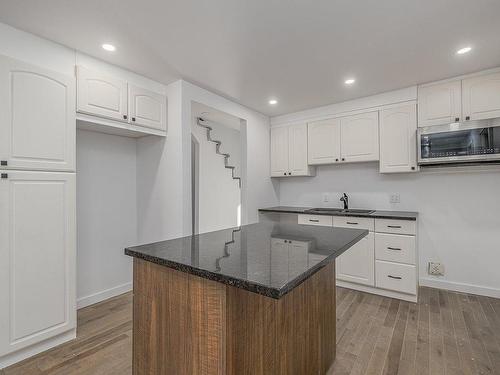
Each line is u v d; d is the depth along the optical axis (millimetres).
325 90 3109
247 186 3705
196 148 4434
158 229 2949
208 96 3094
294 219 4207
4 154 1738
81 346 2002
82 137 2684
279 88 3049
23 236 1828
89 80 2244
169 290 1161
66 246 2047
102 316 2471
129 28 1907
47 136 1942
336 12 1737
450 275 3035
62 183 2027
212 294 1011
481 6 1682
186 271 1044
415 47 2182
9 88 1759
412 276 2738
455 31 1955
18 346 1800
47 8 1676
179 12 1727
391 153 3133
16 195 1794
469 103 2672
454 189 3025
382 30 1941
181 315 1113
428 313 2496
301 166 3873
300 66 2510
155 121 2770
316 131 3729
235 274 934
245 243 1463
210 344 1017
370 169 3576
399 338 2096
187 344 1093
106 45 2133
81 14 1741
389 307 2646
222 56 2316
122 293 3008
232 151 5059
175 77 2740
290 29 1924
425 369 1736
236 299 1014
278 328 1259
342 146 3508
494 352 1899
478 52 2270
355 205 3691
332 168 3889
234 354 1004
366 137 3322
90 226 2756
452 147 2664
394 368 1753
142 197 3113
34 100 1877
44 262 1927
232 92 3162
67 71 2152
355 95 3279
